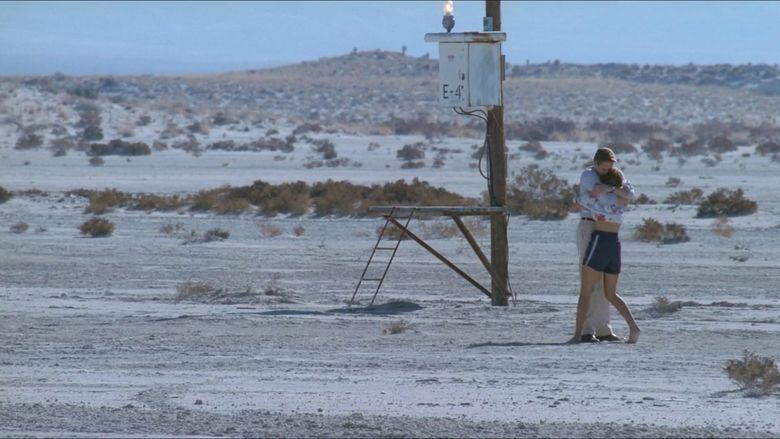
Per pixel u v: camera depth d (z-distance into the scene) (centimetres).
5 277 7444
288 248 9400
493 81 5762
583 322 4591
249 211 12750
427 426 2936
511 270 7900
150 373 3825
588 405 3253
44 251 9125
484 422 2994
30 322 5219
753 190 15262
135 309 5762
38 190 15238
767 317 5391
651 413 3134
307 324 5181
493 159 5959
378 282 7206
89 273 7712
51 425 2962
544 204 12106
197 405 3256
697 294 6556
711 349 4372
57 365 4009
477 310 5766
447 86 5788
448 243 9669
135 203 13362
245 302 6119
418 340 4666
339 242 9862
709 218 11575
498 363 4034
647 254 8781
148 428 2920
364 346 4484
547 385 3584
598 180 4503
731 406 3247
